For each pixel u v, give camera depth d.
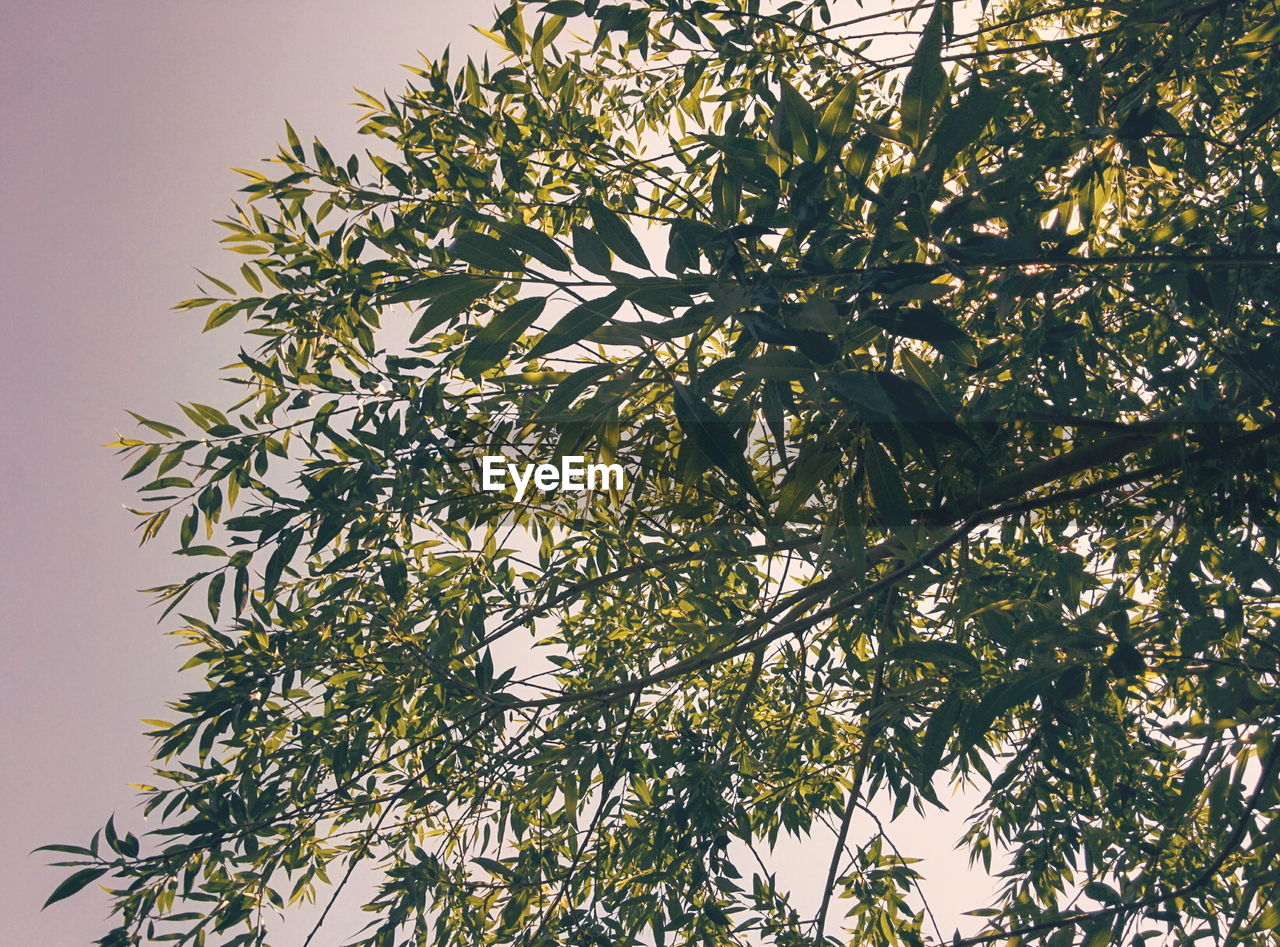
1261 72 1.45
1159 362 1.59
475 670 2.02
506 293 1.49
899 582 1.74
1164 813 1.84
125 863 1.75
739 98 1.88
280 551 1.66
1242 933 1.31
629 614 2.34
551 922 2.05
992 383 1.54
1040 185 1.41
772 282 0.92
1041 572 1.74
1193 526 1.42
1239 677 1.26
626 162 1.80
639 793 2.29
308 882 2.07
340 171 1.76
